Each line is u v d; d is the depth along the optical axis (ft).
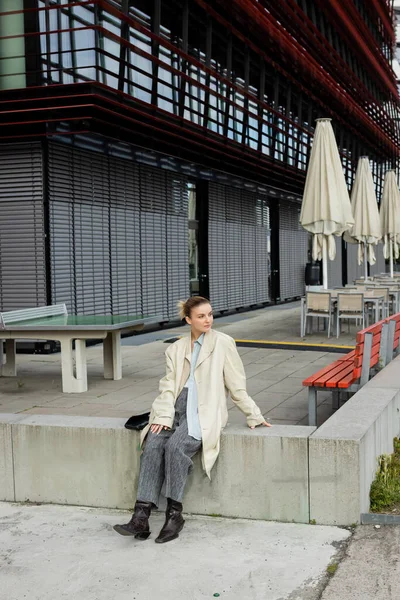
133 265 47.91
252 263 72.02
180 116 48.47
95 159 43.16
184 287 56.03
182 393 15.20
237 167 57.88
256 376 31.09
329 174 45.47
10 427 16.97
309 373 31.65
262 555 13.46
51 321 28.25
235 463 15.33
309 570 12.74
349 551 13.41
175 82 50.85
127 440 16.12
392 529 14.37
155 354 39.01
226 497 15.47
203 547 13.92
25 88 36.60
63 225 39.99
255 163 60.13
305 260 90.63
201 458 15.31
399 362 25.36
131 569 13.05
